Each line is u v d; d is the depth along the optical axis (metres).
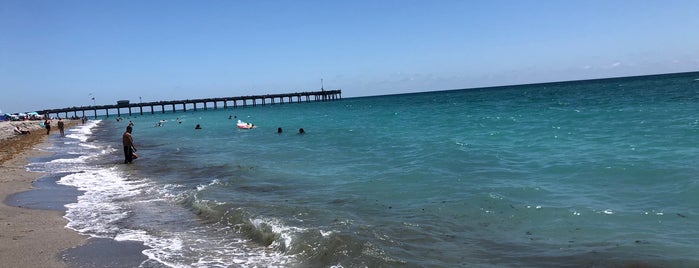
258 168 16.61
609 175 12.20
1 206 11.52
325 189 12.48
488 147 19.14
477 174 13.47
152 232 8.91
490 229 8.32
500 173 13.47
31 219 10.09
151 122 71.06
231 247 7.93
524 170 13.78
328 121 46.81
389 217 9.28
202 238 8.48
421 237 7.95
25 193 13.37
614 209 9.09
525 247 7.34
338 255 7.12
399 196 11.17
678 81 103.88
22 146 30.61
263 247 7.90
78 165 20.03
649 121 25.11
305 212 9.73
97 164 20.31
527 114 38.78
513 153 17.17
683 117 25.98
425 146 20.69
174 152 24.45
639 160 13.68
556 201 9.93
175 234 8.76
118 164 20.09
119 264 7.14
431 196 10.98
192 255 7.53
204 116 85.56
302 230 8.26
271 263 7.10
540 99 71.00
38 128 56.88
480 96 110.69
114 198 12.41
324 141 26.42
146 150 26.45
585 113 34.47
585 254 6.86
